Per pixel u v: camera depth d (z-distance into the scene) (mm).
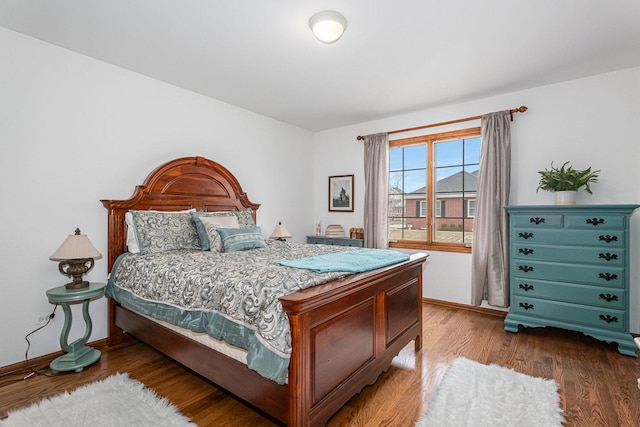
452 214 3986
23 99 2359
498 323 3328
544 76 3068
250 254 2688
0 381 2178
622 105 2934
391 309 2279
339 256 2467
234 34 2348
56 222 2527
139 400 1904
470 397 1940
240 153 4016
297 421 1454
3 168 2277
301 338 1471
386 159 4305
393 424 1728
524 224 3029
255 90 3447
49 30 2303
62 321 2561
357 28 2260
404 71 2963
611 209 2611
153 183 3059
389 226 4480
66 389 2072
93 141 2732
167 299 2107
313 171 5203
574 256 2787
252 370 1621
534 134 3350
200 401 1938
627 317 2590
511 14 2092
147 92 3098
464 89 3402
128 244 2811
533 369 2326
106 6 2016
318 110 4102
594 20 2150
